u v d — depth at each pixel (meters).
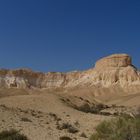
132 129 13.05
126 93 190.12
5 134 17.53
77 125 31.09
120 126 13.48
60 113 45.28
